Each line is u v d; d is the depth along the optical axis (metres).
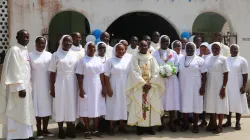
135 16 14.11
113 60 6.44
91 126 7.13
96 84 6.18
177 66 6.82
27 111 5.57
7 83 5.36
